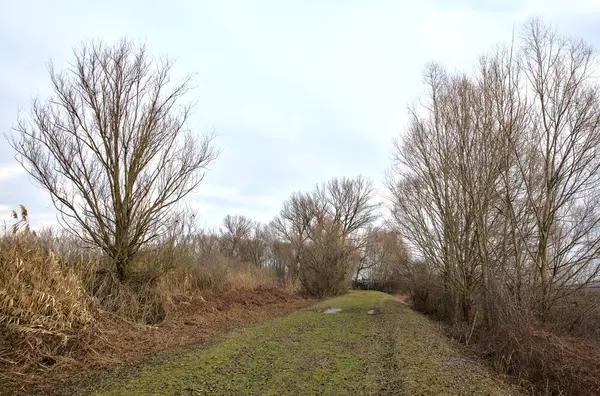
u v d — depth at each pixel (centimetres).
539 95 1303
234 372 831
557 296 1223
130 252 1344
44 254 1084
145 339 1092
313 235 3922
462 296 1741
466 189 1505
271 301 2472
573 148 1235
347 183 5566
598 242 1188
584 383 807
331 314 2036
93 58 1251
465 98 1530
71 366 814
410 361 932
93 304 1112
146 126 1341
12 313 844
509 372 961
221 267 2364
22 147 1147
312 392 723
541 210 1284
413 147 1941
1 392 668
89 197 1251
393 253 3094
